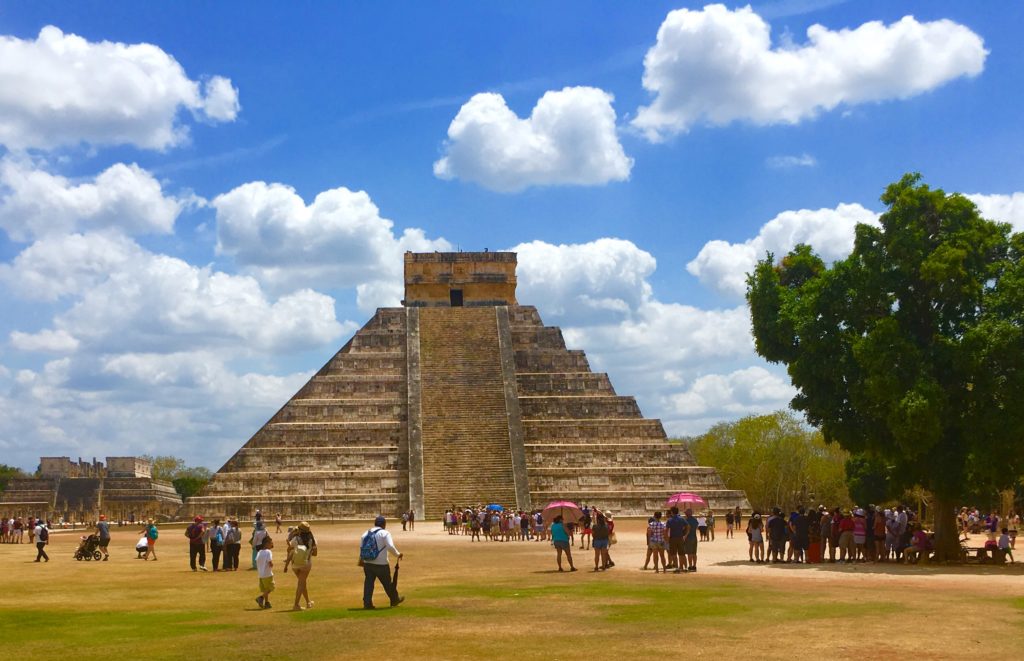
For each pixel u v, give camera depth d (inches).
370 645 781.3
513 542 2347.4
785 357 1785.2
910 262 1595.7
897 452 1641.2
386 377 3897.6
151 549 1915.6
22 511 4933.6
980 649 751.7
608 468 3533.5
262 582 1048.8
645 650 752.3
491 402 3624.5
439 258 4365.2
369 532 1027.3
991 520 2495.1
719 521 3270.2
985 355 1510.8
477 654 739.4
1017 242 1624.0
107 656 746.2
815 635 818.2
